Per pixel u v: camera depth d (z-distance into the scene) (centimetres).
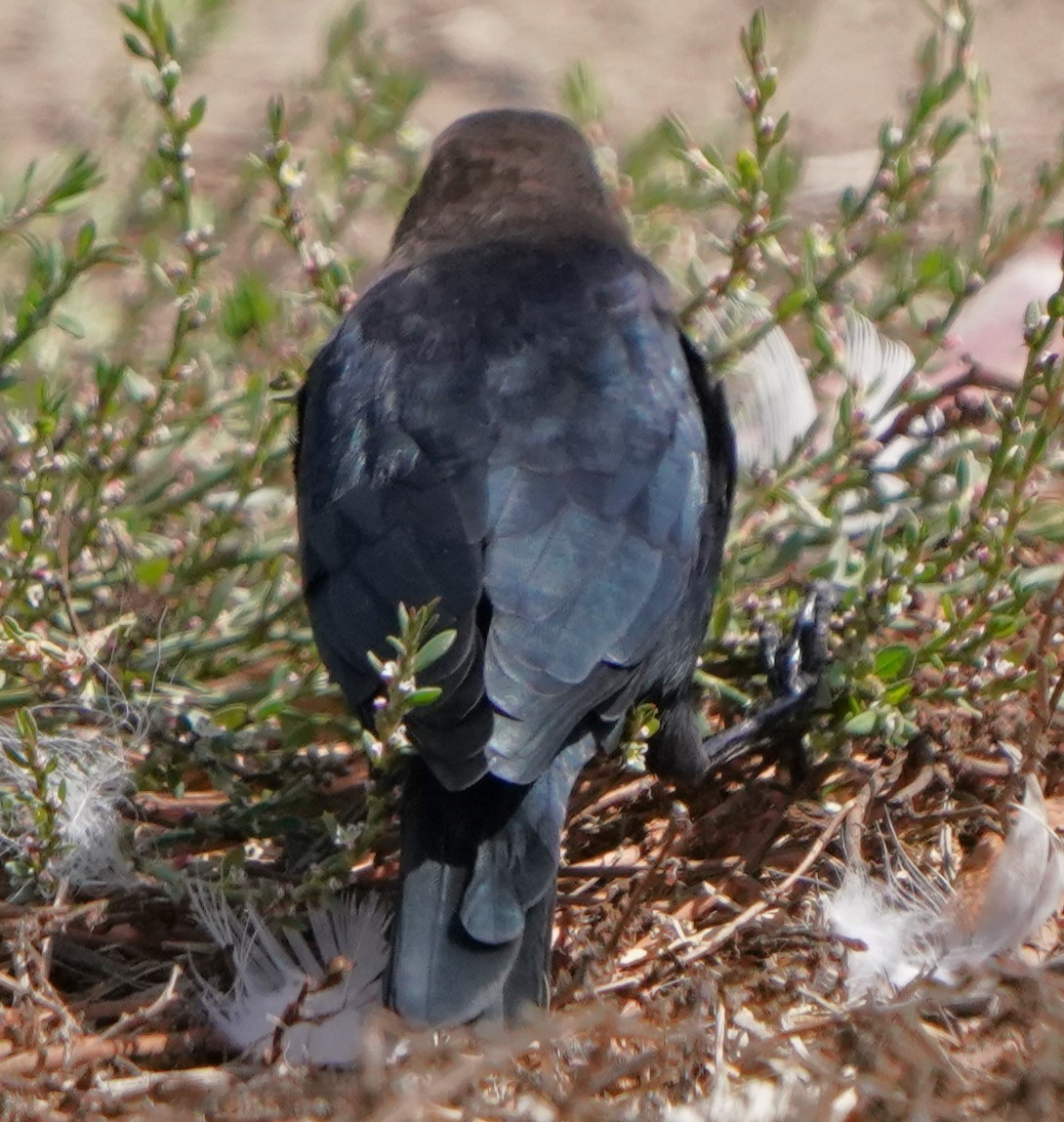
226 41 1694
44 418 1012
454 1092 781
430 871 840
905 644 1016
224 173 1617
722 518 991
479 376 932
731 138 1457
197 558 1073
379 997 873
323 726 1034
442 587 855
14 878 923
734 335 1111
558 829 855
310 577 912
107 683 1020
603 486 898
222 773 995
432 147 1137
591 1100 788
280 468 1191
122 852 941
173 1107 809
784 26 1855
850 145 1703
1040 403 1014
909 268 1195
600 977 892
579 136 1123
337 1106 784
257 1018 870
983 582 1022
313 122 1463
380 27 1897
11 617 1014
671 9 1927
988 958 884
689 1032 804
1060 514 1159
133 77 1326
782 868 995
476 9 1930
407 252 1080
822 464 1077
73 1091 813
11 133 1684
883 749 1039
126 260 1059
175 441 1112
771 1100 788
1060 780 1020
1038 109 1747
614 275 1000
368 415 927
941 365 1256
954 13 1149
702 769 994
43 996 865
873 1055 799
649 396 941
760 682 1090
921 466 1125
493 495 883
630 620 870
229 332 1184
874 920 920
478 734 816
